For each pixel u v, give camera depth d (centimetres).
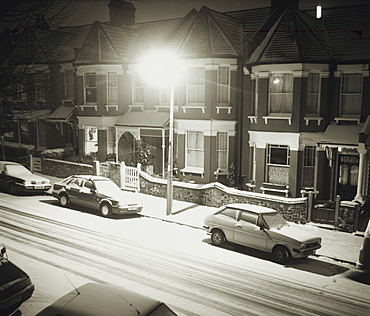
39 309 946
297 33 2225
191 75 2478
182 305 1027
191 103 2481
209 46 2391
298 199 1869
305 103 2159
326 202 2144
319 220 1852
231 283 1195
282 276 1280
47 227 1689
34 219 1812
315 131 2170
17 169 2448
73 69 3112
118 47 2853
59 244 1466
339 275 1316
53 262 1274
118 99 2820
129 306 647
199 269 1296
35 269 1205
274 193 2239
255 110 2316
